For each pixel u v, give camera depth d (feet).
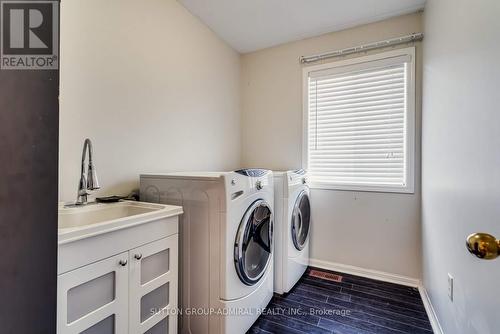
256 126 10.14
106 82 5.45
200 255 5.12
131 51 5.97
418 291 7.37
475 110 3.42
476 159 3.37
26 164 1.57
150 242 4.16
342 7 7.29
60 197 4.72
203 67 8.29
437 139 5.54
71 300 3.11
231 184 5.00
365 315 6.24
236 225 5.13
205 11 7.59
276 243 7.16
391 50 7.84
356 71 8.37
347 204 8.55
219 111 9.11
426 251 6.73
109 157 5.52
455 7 4.30
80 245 3.17
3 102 1.45
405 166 7.73
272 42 9.41
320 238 8.98
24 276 1.56
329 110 8.87
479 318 3.28
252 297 5.73
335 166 8.80
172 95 7.13
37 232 1.64
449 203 4.61
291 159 9.45
